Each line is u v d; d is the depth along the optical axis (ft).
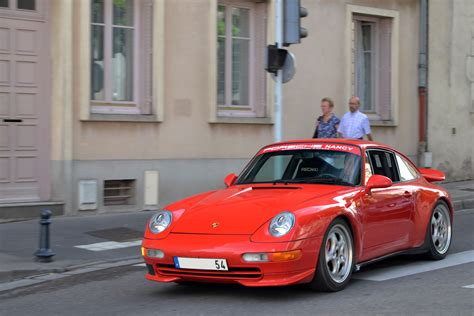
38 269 29.66
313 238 23.11
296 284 24.93
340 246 24.76
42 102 41.78
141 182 44.80
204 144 47.70
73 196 42.09
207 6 47.67
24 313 23.49
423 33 61.57
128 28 45.27
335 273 24.50
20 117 41.14
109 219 41.63
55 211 41.45
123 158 43.98
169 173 46.01
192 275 23.49
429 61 62.08
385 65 60.08
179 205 25.61
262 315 21.85
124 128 43.98
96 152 42.91
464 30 64.34
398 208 27.86
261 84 51.49
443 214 31.22
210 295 24.75
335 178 26.76
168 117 45.96
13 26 40.93
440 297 23.79
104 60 44.34
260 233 22.74
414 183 29.81
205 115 47.78
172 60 46.11
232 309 22.70
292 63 37.83
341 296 24.03
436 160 62.44
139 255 33.32
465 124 64.64
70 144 41.86
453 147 63.72
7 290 27.12
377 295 24.16
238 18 50.70
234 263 22.59
